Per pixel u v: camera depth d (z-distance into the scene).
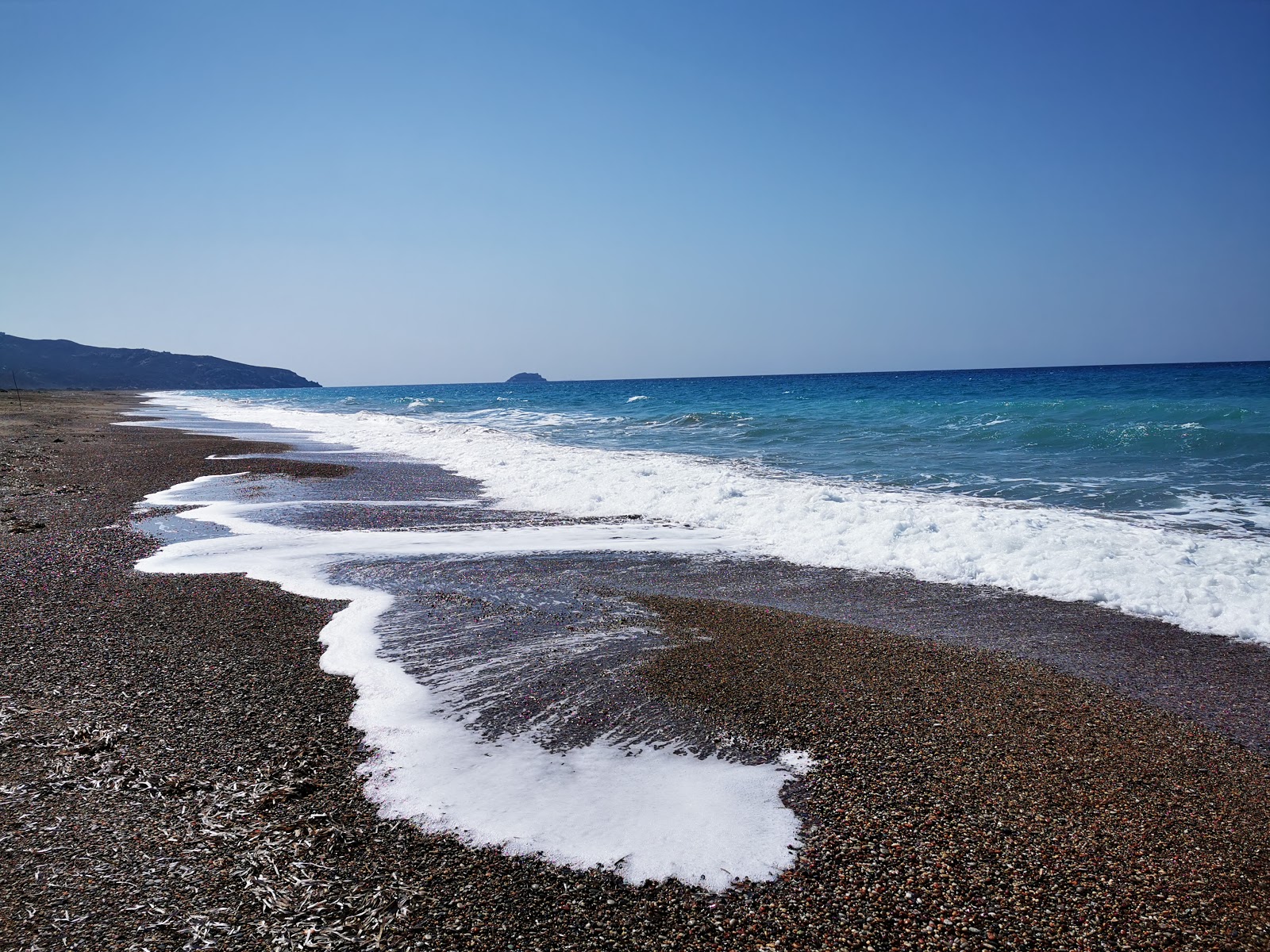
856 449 21.56
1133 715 5.76
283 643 7.09
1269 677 6.46
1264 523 11.30
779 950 3.39
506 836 4.21
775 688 6.21
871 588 9.12
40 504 14.16
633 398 65.69
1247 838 4.24
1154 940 3.47
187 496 15.27
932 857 4.05
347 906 3.63
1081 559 9.48
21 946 3.29
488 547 11.11
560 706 5.88
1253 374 73.56
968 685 6.29
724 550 10.94
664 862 3.99
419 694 6.05
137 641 7.09
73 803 4.41
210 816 4.32
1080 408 29.44
